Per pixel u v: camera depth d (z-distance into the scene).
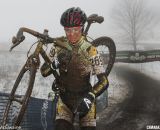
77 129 6.04
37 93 15.73
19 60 26.28
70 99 3.05
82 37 3.11
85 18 3.08
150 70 24.31
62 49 3.13
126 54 18.66
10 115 3.67
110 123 10.25
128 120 10.71
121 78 19.45
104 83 3.02
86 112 2.85
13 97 2.85
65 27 3.04
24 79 15.22
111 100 13.99
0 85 17.58
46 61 3.21
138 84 18.05
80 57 3.05
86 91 3.07
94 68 3.05
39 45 3.03
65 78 3.07
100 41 4.93
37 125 5.99
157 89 16.55
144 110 12.08
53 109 3.33
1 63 24.47
